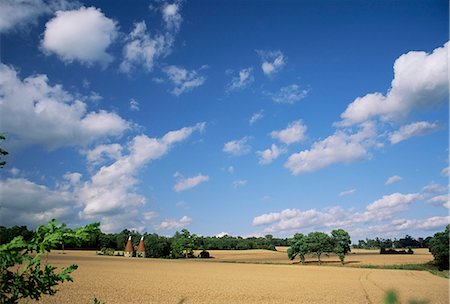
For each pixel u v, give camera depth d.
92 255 132.12
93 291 36.22
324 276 66.38
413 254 155.00
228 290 41.91
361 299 36.59
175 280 51.91
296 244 119.19
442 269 84.44
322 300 35.72
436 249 84.25
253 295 38.31
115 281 47.28
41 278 4.17
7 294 4.15
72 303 28.14
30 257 4.01
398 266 98.19
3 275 4.10
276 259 138.62
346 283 53.19
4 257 3.88
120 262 94.88
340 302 34.44
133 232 168.88
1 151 4.68
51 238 4.02
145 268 75.75
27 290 4.13
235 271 75.75
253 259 138.62
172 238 150.75
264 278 59.72
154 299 33.34
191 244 147.25
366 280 58.72
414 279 61.47
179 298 34.44
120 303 30.11
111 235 168.50
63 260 88.88
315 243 111.31
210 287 44.22
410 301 1.80
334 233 113.69
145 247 143.25
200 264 100.25
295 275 67.94
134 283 45.72
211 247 198.50
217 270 77.06
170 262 107.50
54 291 4.28
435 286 48.72
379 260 123.75
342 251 110.56
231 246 199.50
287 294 39.69
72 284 41.53
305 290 43.62
